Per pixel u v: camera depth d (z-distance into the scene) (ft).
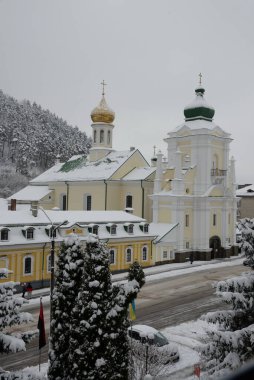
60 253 58.08
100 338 48.19
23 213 150.82
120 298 50.70
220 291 56.59
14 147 625.41
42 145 631.56
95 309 48.47
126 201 234.79
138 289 52.11
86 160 263.49
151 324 101.35
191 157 222.28
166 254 197.98
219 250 223.51
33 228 141.18
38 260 142.10
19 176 577.43
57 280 57.26
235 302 55.11
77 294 55.77
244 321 57.21
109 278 50.37
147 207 228.22
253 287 56.24
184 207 209.56
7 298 51.24
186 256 208.74
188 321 104.06
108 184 231.09
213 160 226.58
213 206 219.41
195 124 224.33
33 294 132.05
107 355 48.24
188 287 145.38
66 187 250.78
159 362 68.90
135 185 230.27
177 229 204.74
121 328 50.88
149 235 182.91
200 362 71.36
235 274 171.63
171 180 213.05
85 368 47.80
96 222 166.61
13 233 137.69
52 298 57.16
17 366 75.46
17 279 136.15
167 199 209.46
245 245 59.11
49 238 144.66
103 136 259.60
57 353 55.26
